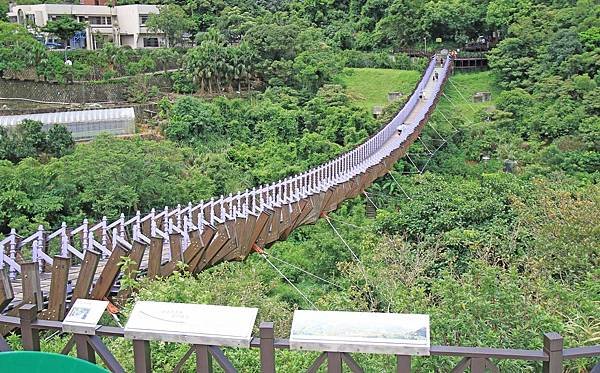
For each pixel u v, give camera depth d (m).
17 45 35.19
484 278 7.44
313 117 32.09
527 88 38.84
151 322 3.76
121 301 8.25
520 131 33.78
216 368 5.42
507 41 42.19
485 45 49.62
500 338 6.23
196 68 36.97
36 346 3.92
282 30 39.06
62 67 36.03
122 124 29.16
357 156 21.48
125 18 48.22
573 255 11.41
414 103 33.31
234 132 30.17
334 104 34.12
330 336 3.53
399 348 3.45
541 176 24.84
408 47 51.25
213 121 29.77
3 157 22.86
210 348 3.67
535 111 34.62
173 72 38.69
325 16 54.41
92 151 20.53
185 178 22.11
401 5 50.31
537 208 15.40
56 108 32.50
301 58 38.25
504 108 36.12
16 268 8.69
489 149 32.25
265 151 28.16
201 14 48.97
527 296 7.89
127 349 5.60
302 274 16.75
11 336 6.43
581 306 8.12
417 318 3.64
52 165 19.28
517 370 5.59
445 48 50.19
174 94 37.09
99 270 9.50
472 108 38.88
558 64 38.19
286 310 9.12
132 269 8.45
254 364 5.73
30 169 18.73
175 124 28.78
